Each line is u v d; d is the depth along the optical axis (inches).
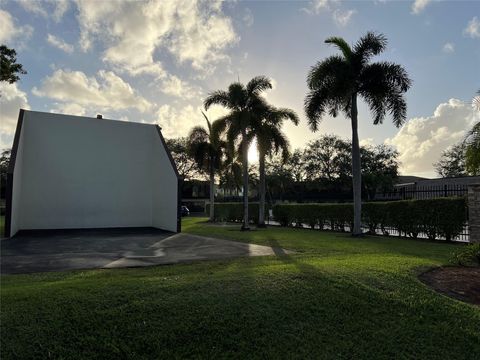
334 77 600.7
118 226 797.9
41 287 199.3
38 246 466.3
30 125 724.7
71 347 140.6
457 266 291.6
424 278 249.9
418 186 1390.3
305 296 197.8
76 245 476.1
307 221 820.6
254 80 759.7
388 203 614.5
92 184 776.3
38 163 725.3
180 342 151.6
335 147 1888.5
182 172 1878.7
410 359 157.9
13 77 657.6
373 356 157.9
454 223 503.5
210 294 189.6
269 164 2073.1
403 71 592.1
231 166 1143.0
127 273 272.2
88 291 186.1
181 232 685.3
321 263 281.3
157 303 174.2
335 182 1883.6
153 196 832.9
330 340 165.0
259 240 525.3
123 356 140.3
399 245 463.5
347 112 643.5
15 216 634.2
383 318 184.1
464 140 392.5
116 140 812.6
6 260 348.5
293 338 163.0
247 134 780.6
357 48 606.2
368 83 602.9
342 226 721.6
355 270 249.3
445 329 177.0
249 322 168.7
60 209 738.8
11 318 151.7
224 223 1034.1
